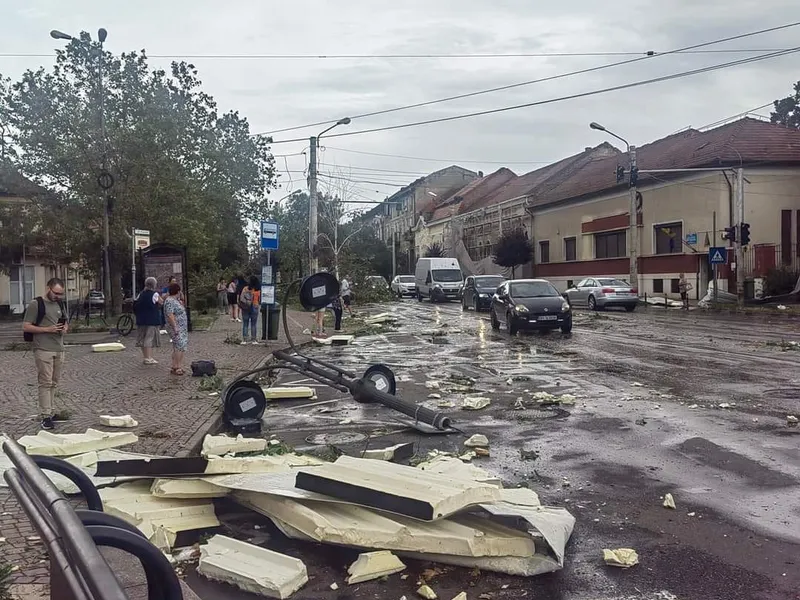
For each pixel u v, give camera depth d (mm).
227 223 43781
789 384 11359
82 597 1992
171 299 13680
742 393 10625
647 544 4914
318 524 4559
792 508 5578
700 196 38438
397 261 85688
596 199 48688
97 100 30984
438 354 17375
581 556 4715
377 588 4273
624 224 45125
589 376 12914
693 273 38719
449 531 4508
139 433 8453
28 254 36781
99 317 32750
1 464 6406
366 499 4629
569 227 52375
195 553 4770
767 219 37438
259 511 5172
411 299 56688
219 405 10320
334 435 8695
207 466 5402
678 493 6012
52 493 2420
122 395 11336
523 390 11562
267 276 21156
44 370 8820
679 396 10508
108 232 29078
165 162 31984
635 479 6438
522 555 4465
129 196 31250
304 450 7832
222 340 21922
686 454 7242
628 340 19484
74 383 12703
